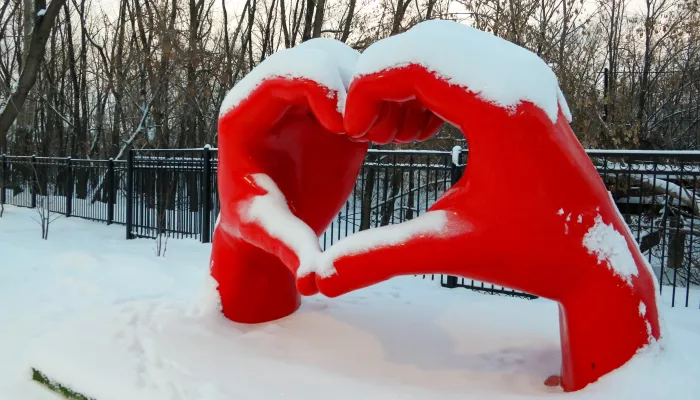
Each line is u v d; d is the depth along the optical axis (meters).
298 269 2.30
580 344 2.21
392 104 2.32
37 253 7.28
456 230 2.10
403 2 12.38
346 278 2.15
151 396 2.36
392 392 2.31
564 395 2.07
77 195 12.62
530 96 2.10
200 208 8.42
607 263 2.16
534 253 2.11
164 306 3.72
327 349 2.88
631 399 1.94
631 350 2.14
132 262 6.52
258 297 3.38
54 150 22.58
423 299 4.51
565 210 2.12
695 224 6.91
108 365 2.69
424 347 2.93
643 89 14.25
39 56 11.63
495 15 10.55
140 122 14.14
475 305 4.08
